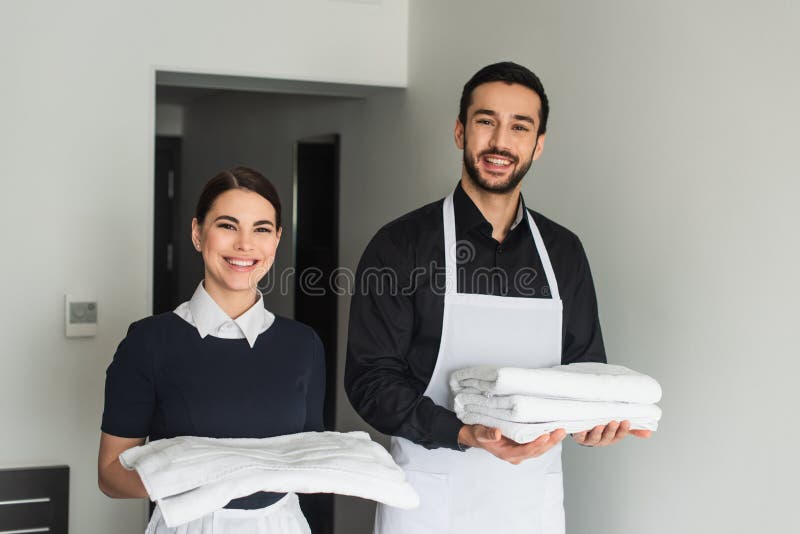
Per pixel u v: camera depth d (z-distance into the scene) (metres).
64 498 2.42
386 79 2.91
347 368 1.68
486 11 2.43
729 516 1.58
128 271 2.55
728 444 1.59
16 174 2.44
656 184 1.78
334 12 2.82
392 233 1.70
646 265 1.81
